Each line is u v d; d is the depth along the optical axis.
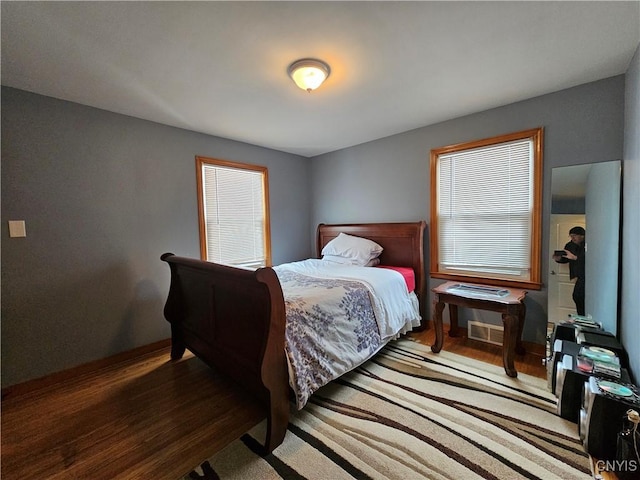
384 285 2.52
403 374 2.21
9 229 2.07
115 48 1.66
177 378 2.26
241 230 3.60
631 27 1.56
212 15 1.41
